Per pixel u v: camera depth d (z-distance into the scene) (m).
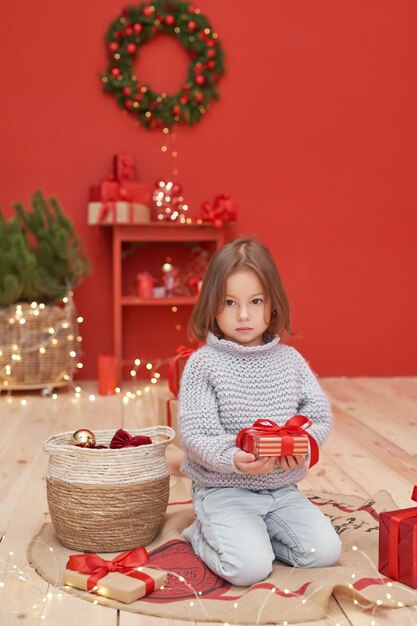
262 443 1.65
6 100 4.38
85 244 4.44
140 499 1.83
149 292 4.25
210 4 4.46
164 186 4.27
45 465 2.64
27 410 3.61
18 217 4.07
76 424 3.29
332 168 4.56
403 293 4.62
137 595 1.57
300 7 4.50
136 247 4.47
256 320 1.86
